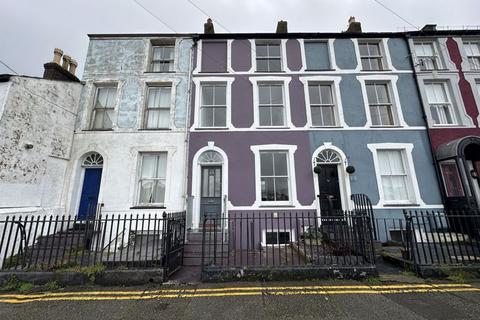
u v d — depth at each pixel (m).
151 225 9.38
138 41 11.66
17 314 4.18
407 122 10.56
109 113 10.89
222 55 11.73
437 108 10.94
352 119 10.59
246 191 9.75
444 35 11.64
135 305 4.44
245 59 11.54
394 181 10.08
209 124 10.91
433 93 11.12
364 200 8.69
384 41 11.72
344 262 5.80
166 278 5.70
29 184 8.34
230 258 7.19
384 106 11.11
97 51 11.41
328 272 5.59
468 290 4.90
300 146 10.24
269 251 7.96
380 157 10.37
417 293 4.80
